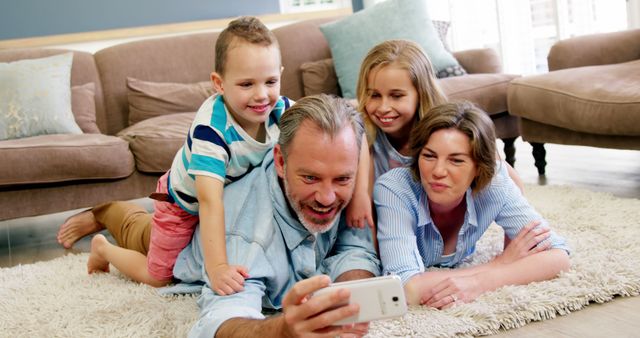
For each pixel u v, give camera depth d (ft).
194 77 10.98
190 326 4.22
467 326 3.79
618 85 7.17
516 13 13.60
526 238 4.53
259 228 4.27
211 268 4.14
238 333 3.29
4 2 13.39
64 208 8.34
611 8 11.44
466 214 4.70
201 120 4.73
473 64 10.30
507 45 13.79
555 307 3.96
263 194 4.40
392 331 3.79
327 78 10.69
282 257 4.33
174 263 5.21
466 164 4.32
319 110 3.71
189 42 11.19
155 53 10.96
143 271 5.47
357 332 3.21
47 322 4.69
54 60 10.07
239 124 4.88
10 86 9.39
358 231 4.85
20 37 13.53
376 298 3.05
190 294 5.06
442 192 4.35
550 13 12.85
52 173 8.08
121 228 6.38
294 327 2.96
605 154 10.22
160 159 8.45
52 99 9.49
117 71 10.77
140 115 10.18
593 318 3.85
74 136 8.70
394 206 4.67
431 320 3.89
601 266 4.48
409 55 5.24
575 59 8.96
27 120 9.25
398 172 4.85
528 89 8.25
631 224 5.60
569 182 8.40
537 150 8.99
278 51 4.89
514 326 3.86
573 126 7.61
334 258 4.71
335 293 2.92
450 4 15.39
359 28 10.29
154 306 4.80
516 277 4.31
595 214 6.08
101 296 5.18
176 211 5.03
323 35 11.35
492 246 5.54
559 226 5.82
